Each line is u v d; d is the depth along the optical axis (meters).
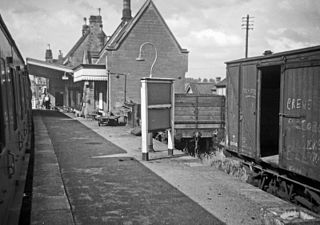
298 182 6.77
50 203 5.65
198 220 5.20
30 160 9.77
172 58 26.94
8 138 3.88
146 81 9.60
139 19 26.08
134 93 26.12
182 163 9.45
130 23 27.52
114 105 25.58
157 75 26.61
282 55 7.15
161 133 15.55
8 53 5.02
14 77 5.39
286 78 7.02
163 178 7.73
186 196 6.37
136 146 12.80
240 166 9.25
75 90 37.25
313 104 6.22
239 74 9.06
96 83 29.55
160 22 26.55
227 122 9.80
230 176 7.96
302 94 6.52
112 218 5.29
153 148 11.70
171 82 10.33
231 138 9.55
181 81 27.25
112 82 25.52
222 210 5.60
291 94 6.85
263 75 9.47
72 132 17.94
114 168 8.83
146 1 26.23
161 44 26.64
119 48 25.64
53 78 40.66
